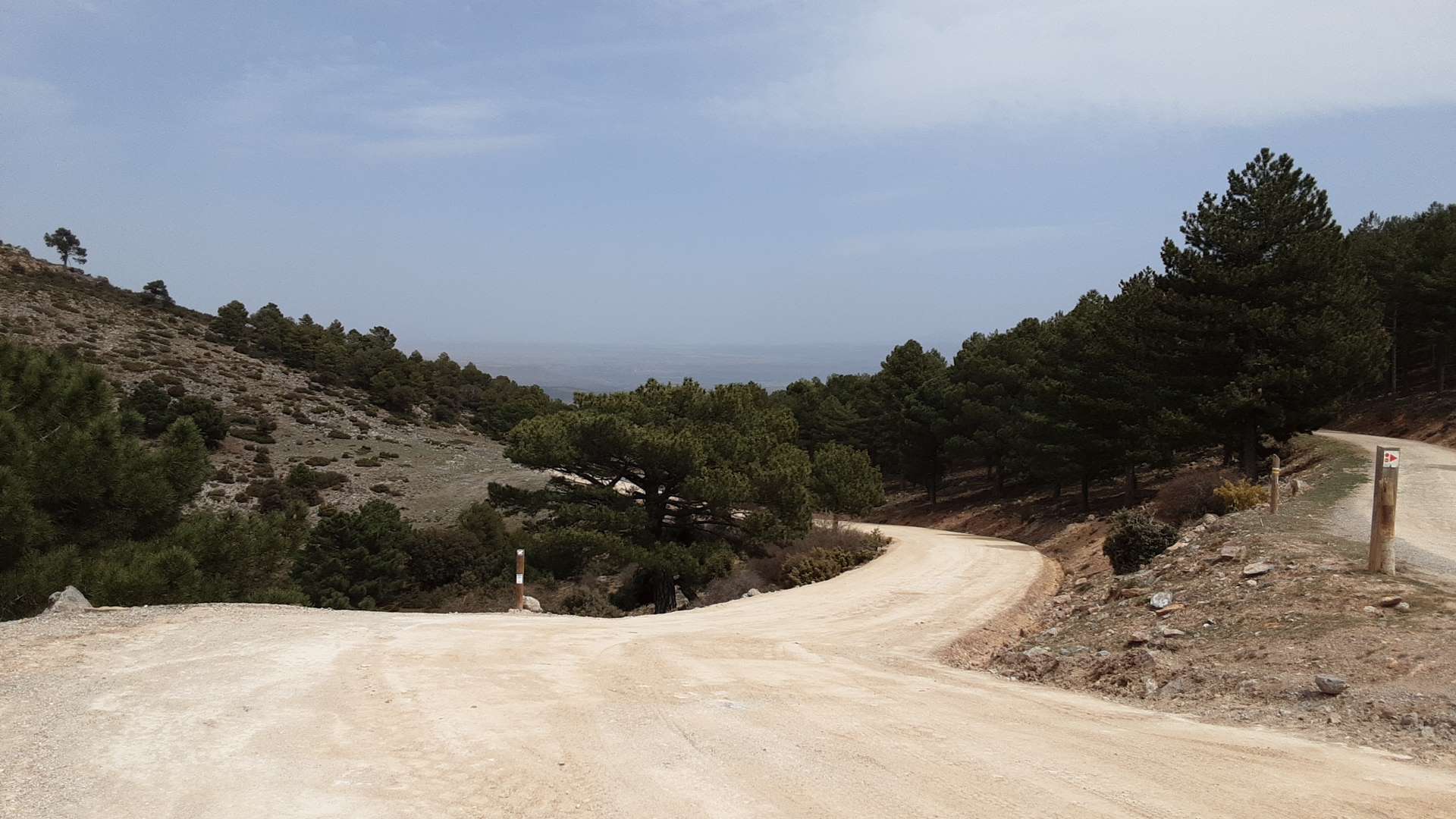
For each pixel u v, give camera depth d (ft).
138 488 51.39
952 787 15.43
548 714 21.88
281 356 339.98
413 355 383.24
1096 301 124.77
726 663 33.58
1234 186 97.19
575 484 104.27
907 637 46.16
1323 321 87.10
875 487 130.72
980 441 163.43
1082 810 14.03
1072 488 159.43
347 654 30.01
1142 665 28.43
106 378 57.26
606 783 15.61
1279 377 86.38
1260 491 68.39
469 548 132.67
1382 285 164.25
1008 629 49.73
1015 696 26.76
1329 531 46.60
